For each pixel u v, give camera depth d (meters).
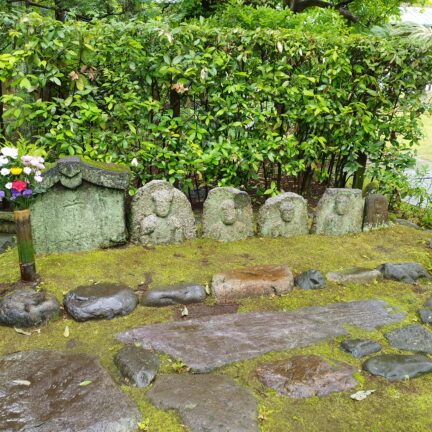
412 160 5.45
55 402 2.18
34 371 2.41
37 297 2.98
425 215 5.50
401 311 3.20
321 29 5.95
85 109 4.32
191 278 3.46
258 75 4.89
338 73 5.04
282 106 5.16
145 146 4.54
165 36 4.30
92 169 3.64
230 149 4.64
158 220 3.96
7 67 4.07
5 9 5.33
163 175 4.62
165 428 2.06
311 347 2.74
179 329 2.87
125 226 3.96
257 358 2.61
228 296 3.28
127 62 4.47
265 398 2.30
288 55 4.79
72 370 2.43
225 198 4.10
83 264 3.55
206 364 2.52
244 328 2.91
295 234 4.38
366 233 4.56
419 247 4.27
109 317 2.99
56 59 4.29
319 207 4.42
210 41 4.65
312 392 2.34
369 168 5.52
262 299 3.31
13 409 2.13
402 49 5.06
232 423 2.09
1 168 3.04
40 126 4.40
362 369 2.56
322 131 5.29
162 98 4.93
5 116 4.30
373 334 2.90
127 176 3.76
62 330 2.86
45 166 3.66
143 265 3.62
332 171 6.00
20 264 3.16
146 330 2.85
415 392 2.39
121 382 2.39
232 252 3.94
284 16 5.97
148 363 2.49
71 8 6.04
